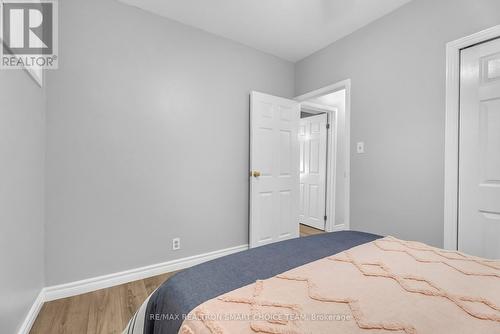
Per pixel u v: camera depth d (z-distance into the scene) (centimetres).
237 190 280
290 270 98
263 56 299
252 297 76
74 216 189
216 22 240
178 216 239
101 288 199
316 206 414
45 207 178
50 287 180
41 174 172
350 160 252
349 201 251
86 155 194
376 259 108
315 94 298
